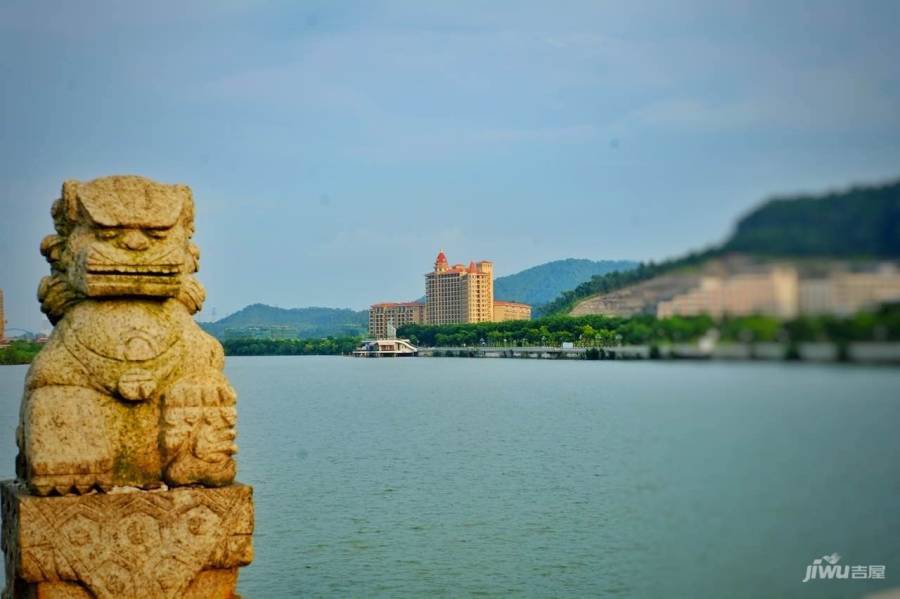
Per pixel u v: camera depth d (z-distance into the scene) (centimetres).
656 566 608
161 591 692
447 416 4397
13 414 3506
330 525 1959
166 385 721
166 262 720
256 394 6756
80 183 736
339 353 16575
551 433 2703
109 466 695
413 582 1529
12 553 698
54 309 743
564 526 1653
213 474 716
